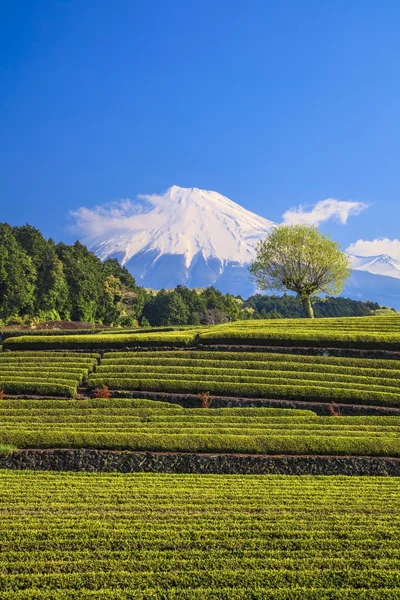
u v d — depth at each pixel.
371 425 34.12
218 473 28.62
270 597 16.69
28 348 50.97
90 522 20.91
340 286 74.69
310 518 21.80
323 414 38.31
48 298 98.56
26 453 29.00
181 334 51.91
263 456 29.17
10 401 38.06
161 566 18.25
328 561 18.53
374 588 17.23
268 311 178.12
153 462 28.89
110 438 29.89
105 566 18.17
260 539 19.91
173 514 22.00
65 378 42.81
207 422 34.34
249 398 39.75
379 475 28.55
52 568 18.00
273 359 46.06
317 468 28.80
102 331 63.69
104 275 122.25
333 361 45.50
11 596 16.39
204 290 148.62
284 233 74.44
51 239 116.88
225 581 17.42
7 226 103.38
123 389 41.09
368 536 20.22
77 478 27.16
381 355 46.53
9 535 19.67
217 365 44.81
